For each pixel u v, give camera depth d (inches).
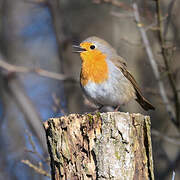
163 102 466.3
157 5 424.2
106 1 475.2
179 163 498.9
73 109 538.9
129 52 524.1
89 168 272.7
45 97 668.1
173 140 468.4
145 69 522.0
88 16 589.6
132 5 463.8
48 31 721.6
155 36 486.3
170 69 437.7
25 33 721.0
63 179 278.5
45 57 714.8
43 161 419.2
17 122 644.1
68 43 569.9
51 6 573.0
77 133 279.6
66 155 278.8
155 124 531.5
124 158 271.4
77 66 562.3
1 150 607.8
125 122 274.2
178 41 500.7
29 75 708.0
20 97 569.9
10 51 697.6
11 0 710.5
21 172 586.2
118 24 542.9
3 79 584.7
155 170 497.7
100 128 275.4
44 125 292.7
